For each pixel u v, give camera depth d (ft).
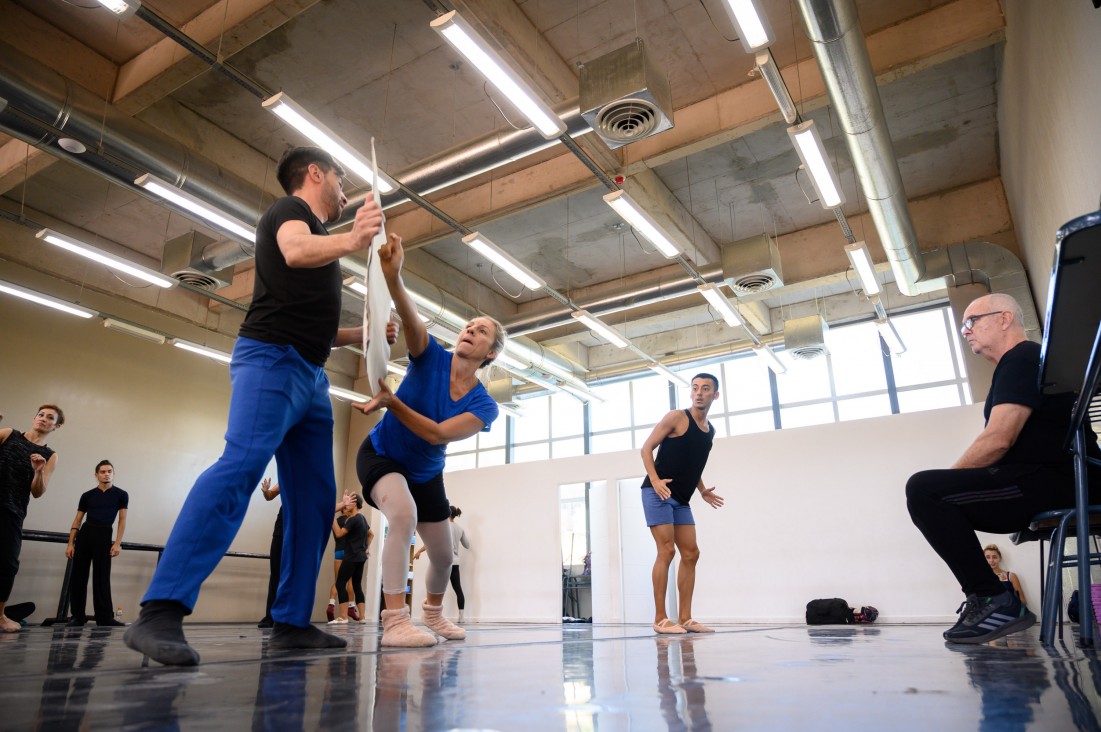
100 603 18.97
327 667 3.60
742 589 23.67
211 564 4.31
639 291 26.58
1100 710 1.88
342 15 17.57
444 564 7.13
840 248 27.76
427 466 6.56
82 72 17.97
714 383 11.86
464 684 2.77
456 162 18.10
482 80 19.79
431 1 14.76
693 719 1.86
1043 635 4.85
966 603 5.52
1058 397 5.23
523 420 43.21
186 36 15.05
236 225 19.42
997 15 16.70
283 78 19.65
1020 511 5.34
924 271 23.85
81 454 27.78
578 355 39.47
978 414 21.81
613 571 26.32
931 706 2.03
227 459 4.58
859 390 34.04
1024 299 22.94
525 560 28.30
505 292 34.35
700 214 27.25
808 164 16.29
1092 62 9.02
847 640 6.73
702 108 20.34
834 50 13.57
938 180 25.77
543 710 2.05
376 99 20.53
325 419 5.76
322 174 6.04
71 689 2.58
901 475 22.36
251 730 1.71
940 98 21.30
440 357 6.75
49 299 22.52
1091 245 3.35
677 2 17.40
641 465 26.73
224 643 6.58
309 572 5.60
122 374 29.68
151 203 26.23
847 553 22.45
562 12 17.48
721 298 24.75
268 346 5.00
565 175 22.66
